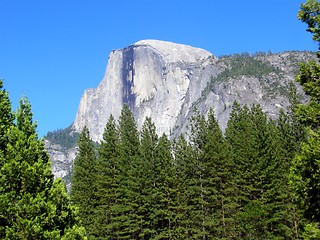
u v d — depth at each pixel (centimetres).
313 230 1727
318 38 1828
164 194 5350
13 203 1583
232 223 5241
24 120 1820
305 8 1841
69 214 1777
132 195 5350
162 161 5525
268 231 5153
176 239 5231
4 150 1727
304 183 1706
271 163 5481
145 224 5422
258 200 5244
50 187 1733
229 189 5381
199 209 5503
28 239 1540
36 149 1736
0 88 1856
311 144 1725
